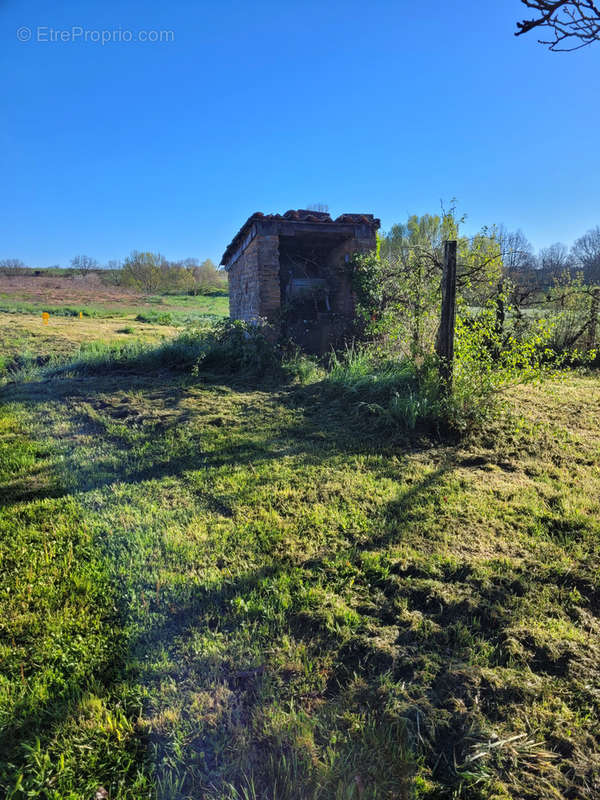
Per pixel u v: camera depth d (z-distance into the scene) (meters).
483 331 6.59
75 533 3.99
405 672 2.55
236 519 4.18
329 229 11.23
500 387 6.47
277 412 7.39
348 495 4.57
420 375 6.83
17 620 2.93
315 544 3.73
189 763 2.10
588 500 4.34
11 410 8.02
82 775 2.04
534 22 2.27
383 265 10.82
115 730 2.22
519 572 3.32
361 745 2.16
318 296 12.22
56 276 67.88
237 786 2.00
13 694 2.40
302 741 2.17
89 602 3.12
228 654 2.67
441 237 8.28
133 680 2.51
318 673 2.55
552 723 2.23
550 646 2.65
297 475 5.09
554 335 10.73
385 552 3.59
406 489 4.66
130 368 10.95
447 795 1.97
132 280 61.41
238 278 13.77
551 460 5.38
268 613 2.96
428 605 3.04
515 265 10.57
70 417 7.54
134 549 3.73
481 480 4.86
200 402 8.02
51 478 5.20
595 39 2.21
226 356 10.54
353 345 10.63
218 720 2.29
